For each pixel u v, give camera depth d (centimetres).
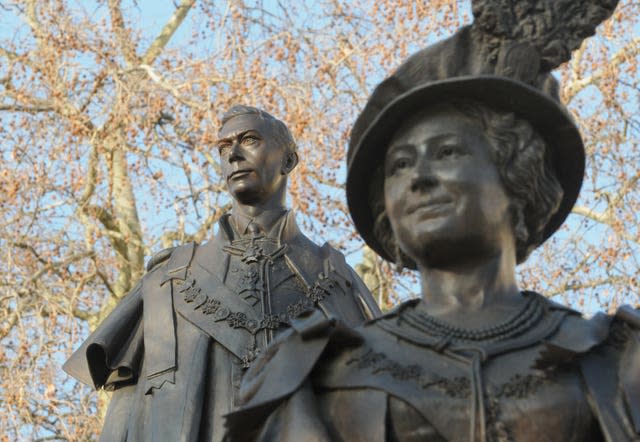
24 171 1184
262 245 486
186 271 483
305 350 252
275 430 248
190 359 456
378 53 1136
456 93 263
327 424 248
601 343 248
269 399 247
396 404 244
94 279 1232
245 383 254
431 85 260
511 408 239
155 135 1191
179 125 1198
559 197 268
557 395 240
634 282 1108
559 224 276
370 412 244
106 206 1210
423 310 259
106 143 1177
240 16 1134
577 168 270
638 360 242
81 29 1230
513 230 263
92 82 1209
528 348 246
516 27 270
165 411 445
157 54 1295
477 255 257
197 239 1182
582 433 239
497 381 242
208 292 473
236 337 459
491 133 262
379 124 264
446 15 1137
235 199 497
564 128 265
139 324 480
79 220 1207
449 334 250
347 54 1126
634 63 1188
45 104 1206
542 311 255
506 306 256
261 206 495
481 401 239
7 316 1138
